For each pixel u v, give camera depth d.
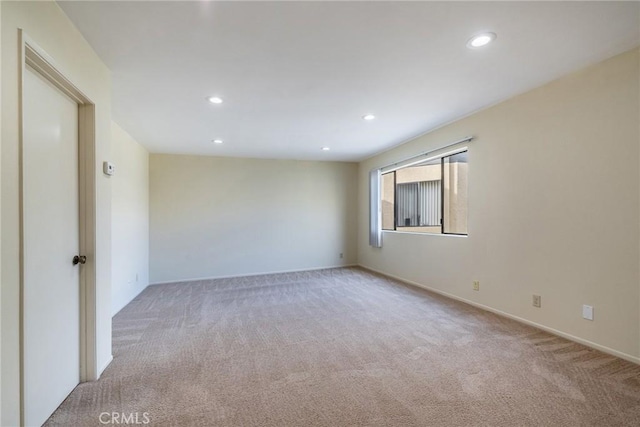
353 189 6.51
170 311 3.54
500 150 3.15
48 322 1.62
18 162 1.28
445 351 2.40
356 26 1.81
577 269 2.49
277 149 5.13
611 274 2.28
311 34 1.88
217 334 2.82
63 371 1.77
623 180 2.20
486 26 1.82
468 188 3.58
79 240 1.96
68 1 1.55
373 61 2.23
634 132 2.14
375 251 5.85
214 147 4.89
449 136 3.82
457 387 1.90
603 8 1.66
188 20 1.73
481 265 3.43
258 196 5.82
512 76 2.53
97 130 2.07
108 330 2.25
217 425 1.57
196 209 5.41
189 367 2.19
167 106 3.07
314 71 2.38
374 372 2.10
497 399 1.77
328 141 4.64
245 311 3.51
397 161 4.97
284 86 2.64
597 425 1.54
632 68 2.14
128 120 3.48
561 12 1.69
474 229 3.51
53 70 1.55
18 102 1.28
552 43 2.02
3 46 1.20
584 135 2.43
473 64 2.30
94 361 2.00
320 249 6.27
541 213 2.77
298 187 6.11
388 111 3.33
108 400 1.79
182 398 1.81
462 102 3.10
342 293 4.27
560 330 2.63
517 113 2.96
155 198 5.16
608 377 1.98
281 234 5.98
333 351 2.44
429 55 2.16
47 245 1.62
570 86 2.52
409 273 4.82
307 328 2.95
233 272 5.63
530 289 2.88
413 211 4.98
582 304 2.46
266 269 5.86
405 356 2.33
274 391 1.88
